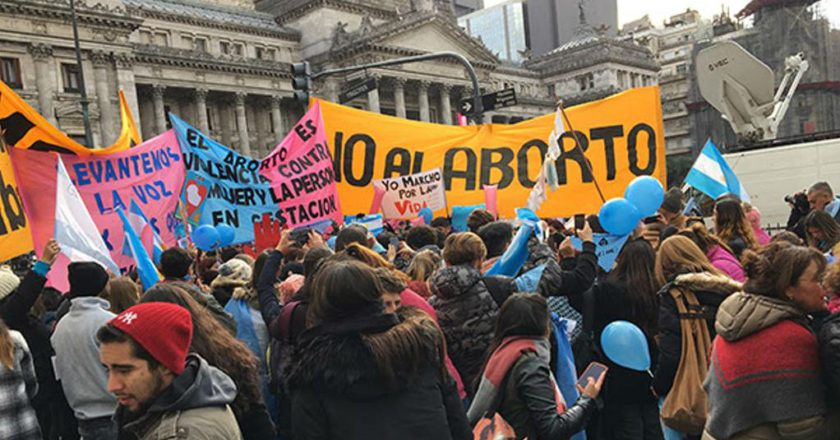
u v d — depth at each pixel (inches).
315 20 2974.9
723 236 292.4
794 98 2955.2
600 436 227.1
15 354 176.9
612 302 224.5
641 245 229.0
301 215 431.5
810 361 130.3
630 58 4131.4
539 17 7160.4
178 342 112.5
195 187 402.9
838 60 2994.6
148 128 2420.0
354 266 129.6
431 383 129.4
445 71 3120.1
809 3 2979.8
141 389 110.4
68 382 210.7
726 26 3673.7
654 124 383.2
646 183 246.4
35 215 308.0
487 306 195.3
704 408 179.8
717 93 842.8
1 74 1781.5
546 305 165.5
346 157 467.8
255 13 3026.6
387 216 467.5
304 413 125.0
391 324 127.4
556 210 404.2
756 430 135.7
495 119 3683.6
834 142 677.9
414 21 2940.5
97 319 212.4
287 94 2755.9
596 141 395.2
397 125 470.9
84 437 210.4
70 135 1889.8
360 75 2812.5
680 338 189.5
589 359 226.8
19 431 171.8
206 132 2487.7
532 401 152.7
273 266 227.0
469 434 137.9
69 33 1894.7
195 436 107.7
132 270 358.3
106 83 1980.8
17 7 1785.2
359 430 120.3
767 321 133.0
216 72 2522.1
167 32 2610.7
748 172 735.7
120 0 2003.0
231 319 212.8
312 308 131.0
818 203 354.9
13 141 331.0
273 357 213.5
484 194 447.5
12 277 254.8
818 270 131.6
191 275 313.9
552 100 4001.0
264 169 424.5
